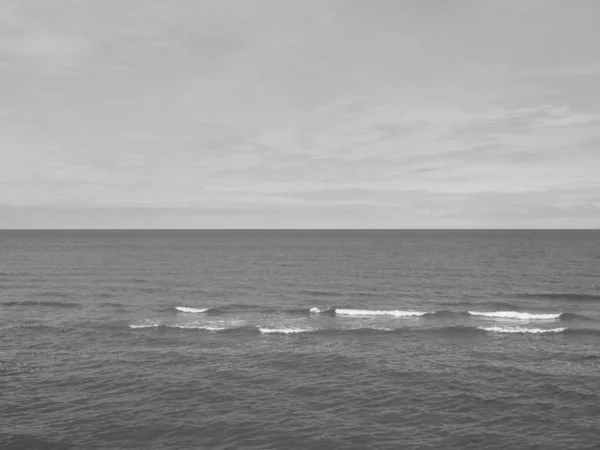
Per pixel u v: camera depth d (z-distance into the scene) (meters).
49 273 60.91
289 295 43.88
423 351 25.53
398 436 16.19
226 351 25.67
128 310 36.59
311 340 27.88
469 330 29.58
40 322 32.19
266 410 18.30
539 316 33.41
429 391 20.00
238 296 43.38
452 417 17.61
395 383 20.95
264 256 91.62
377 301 40.78
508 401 18.91
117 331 29.73
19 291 45.88
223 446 15.58
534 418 17.41
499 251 102.19
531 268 65.25
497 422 17.14
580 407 18.25
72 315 34.69
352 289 47.50
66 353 25.22
